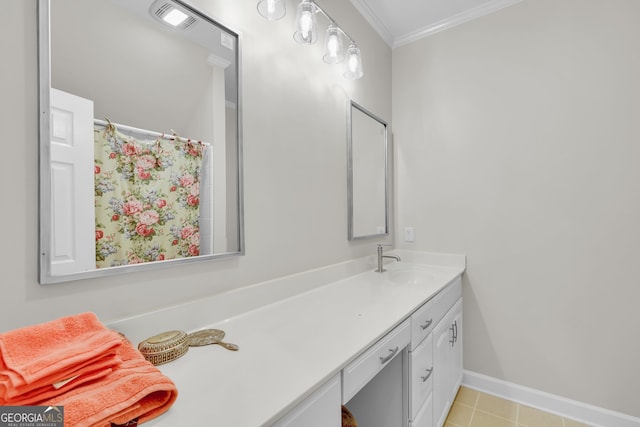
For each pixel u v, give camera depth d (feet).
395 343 3.69
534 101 6.02
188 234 3.35
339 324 3.56
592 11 5.47
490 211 6.50
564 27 5.73
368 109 6.82
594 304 5.49
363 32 6.63
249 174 4.04
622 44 5.23
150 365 2.17
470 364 6.75
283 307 4.19
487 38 6.53
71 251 2.52
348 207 6.07
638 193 5.12
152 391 1.86
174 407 2.05
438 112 7.16
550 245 5.88
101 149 2.69
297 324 3.57
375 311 3.99
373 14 6.74
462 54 6.84
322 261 5.39
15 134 2.28
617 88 5.27
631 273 5.19
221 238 3.68
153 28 3.06
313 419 2.43
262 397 2.16
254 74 4.12
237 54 3.84
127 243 2.86
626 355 5.24
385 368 4.29
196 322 3.38
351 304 4.30
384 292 4.92
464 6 6.56
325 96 5.49
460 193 6.87
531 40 6.05
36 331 2.02
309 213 5.10
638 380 5.16
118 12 2.81
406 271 6.54
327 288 5.21
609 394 5.37
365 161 6.68
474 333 6.70
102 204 2.70
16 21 2.29
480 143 6.61
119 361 2.04
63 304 2.51
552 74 5.84
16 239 2.28
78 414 1.64
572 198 5.66
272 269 4.40
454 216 6.96
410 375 4.09
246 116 4.00
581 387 5.60
